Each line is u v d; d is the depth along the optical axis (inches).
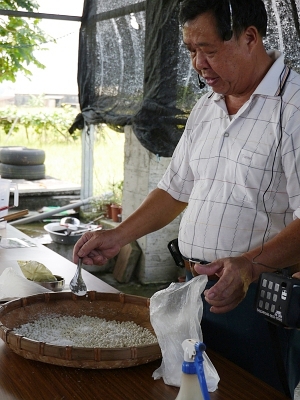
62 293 74.1
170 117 175.5
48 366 60.9
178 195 81.5
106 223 243.1
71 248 198.5
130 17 196.5
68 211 270.2
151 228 81.7
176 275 212.7
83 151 270.2
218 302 58.4
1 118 354.9
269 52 73.2
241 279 58.9
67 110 362.9
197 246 73.4
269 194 69.1
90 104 229.0
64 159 355.3
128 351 58.3
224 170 72.0
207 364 57.4
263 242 69.7
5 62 284.5
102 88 220.2
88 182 271.6
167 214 82.0
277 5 129.4
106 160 285.6
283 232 64.6
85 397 55.1
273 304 51.1
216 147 73.2
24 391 56.0
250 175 69.2
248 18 65.6
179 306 60.3
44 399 54.6
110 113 213.9
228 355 73.4
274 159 68.1
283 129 67.1
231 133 71.7
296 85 68.2
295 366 71.1
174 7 169.8
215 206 71.8
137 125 184.1
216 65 67.0
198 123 77.9
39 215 249.4
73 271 99.7
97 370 60.1
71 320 71.6
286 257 63.3
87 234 77.7
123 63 205.3
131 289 205.6
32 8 277.3
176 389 56.8
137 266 212.7
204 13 64.4
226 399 55.4
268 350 70.5
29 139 362.0
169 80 174.7
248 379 59.7
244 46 67.2
